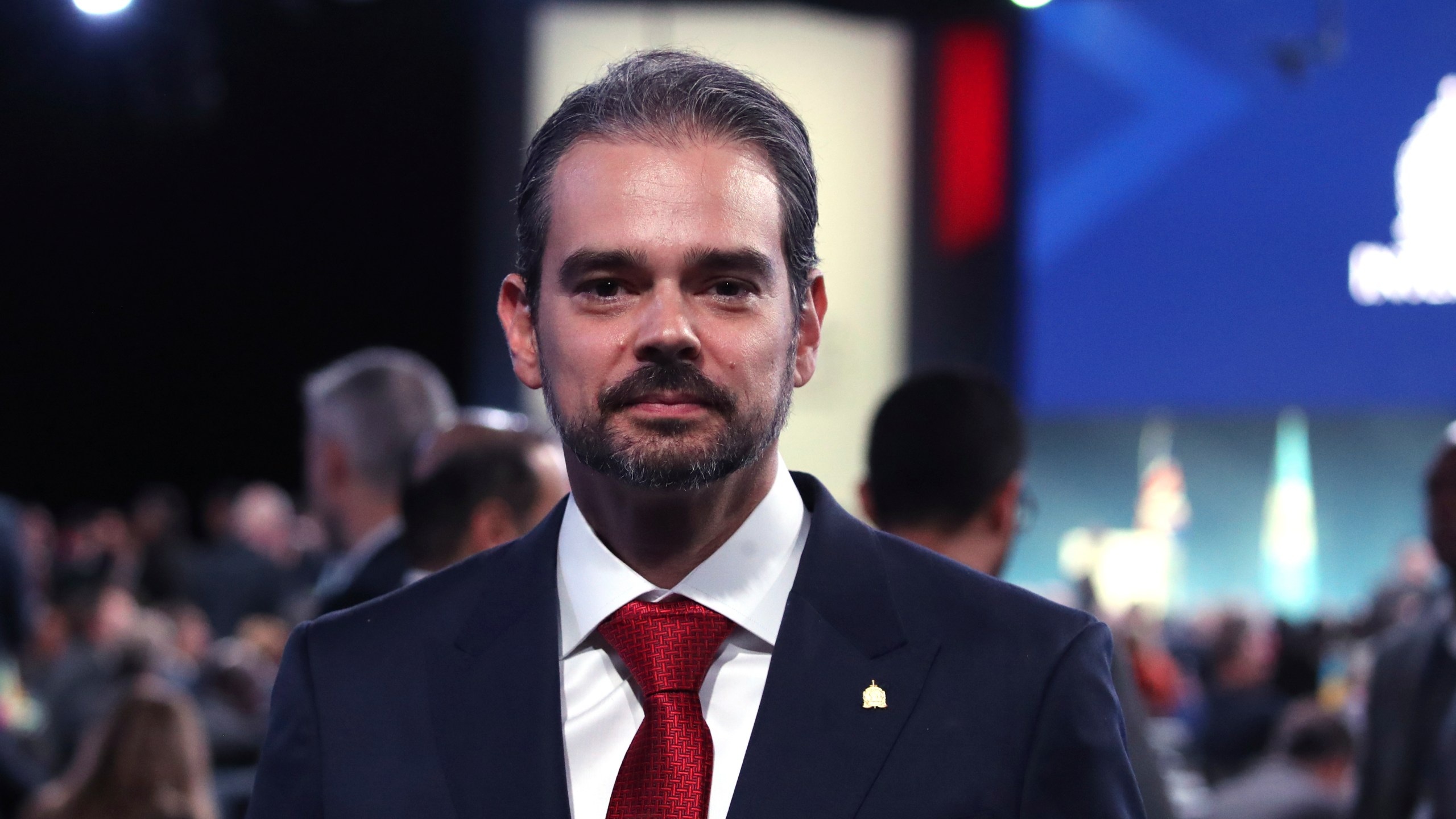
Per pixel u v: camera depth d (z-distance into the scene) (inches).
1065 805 61.5
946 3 396.2
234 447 548.4
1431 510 152.9
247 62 478.0
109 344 523.5
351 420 150.9
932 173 399.5
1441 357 386.9
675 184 61.2
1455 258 384.5
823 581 65.6
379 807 63.0
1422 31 385.1
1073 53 397.7
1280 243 392.5
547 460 123.5
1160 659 354.0
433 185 511.5
